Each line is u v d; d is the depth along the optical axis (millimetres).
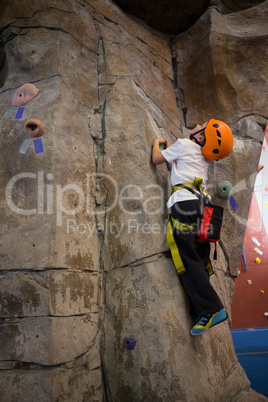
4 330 2033
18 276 2061
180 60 3568
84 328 2146
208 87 3432
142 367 2092
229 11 3678
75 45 2611
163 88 3281
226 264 3273
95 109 2637
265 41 3389
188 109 3514
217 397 2186
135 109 2629
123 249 2336
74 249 2182
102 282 2367
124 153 2512
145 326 2160
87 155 2461
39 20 2539
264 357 3311
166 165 2711
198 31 3463
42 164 2199
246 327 5000
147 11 3336
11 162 2309
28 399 1881
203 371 2160
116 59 2834
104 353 2236
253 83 3414
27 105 2408
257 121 3402
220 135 2270
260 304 5055
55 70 2416
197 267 2127
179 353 2092
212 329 2525
